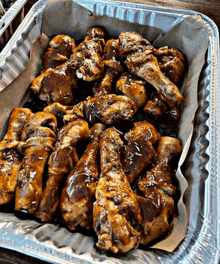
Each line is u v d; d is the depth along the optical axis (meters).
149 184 0.34
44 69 0.45
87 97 0.41
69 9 0.45
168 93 0.39
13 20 0.47
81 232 0.34
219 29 0.48
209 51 0.41
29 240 0.30
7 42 0.46
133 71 0.41
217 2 0.50
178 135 0.39
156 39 0.45
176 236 0.32
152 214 0.32
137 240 0.31
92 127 0.38
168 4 0.49
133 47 0.41
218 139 0.35
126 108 0.38
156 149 0.38
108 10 0.45
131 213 0.31
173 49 0.43
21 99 0.42
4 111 0.40
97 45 0.43
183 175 0.36
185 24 0.43
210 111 0.37
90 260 0.29
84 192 0.33
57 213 0.35
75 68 0.42
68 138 0.36
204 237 0.30
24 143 0.37
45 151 0.36
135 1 0.50
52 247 0.30
